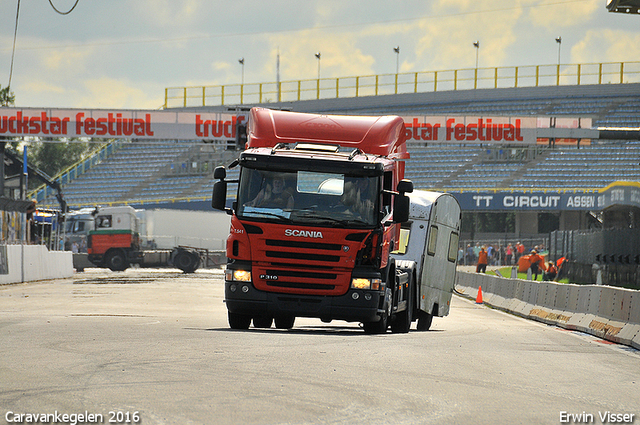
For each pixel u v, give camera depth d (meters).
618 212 116.44
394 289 47.25
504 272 155.62
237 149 122.44
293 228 41.91
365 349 33.94
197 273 150.62
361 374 26.16
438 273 61.44
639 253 88.25
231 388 22.45
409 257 56.78
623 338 44.94
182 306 65.88
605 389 26.03
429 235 57.50
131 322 46.16
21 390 21.55
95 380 23.27
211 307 65.81
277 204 42.38
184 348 31.61
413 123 132.38
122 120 132.75
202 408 19.52
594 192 190.50
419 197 59.22
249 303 42.41
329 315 42.16
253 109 49.59
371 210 42.41
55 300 68.06
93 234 152.38
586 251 110.31
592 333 51.44
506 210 195.38
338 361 29.23
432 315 60.62
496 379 26.75
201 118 132.62
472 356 33.28
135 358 28.17
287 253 42.06
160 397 20.80
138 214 170.75
